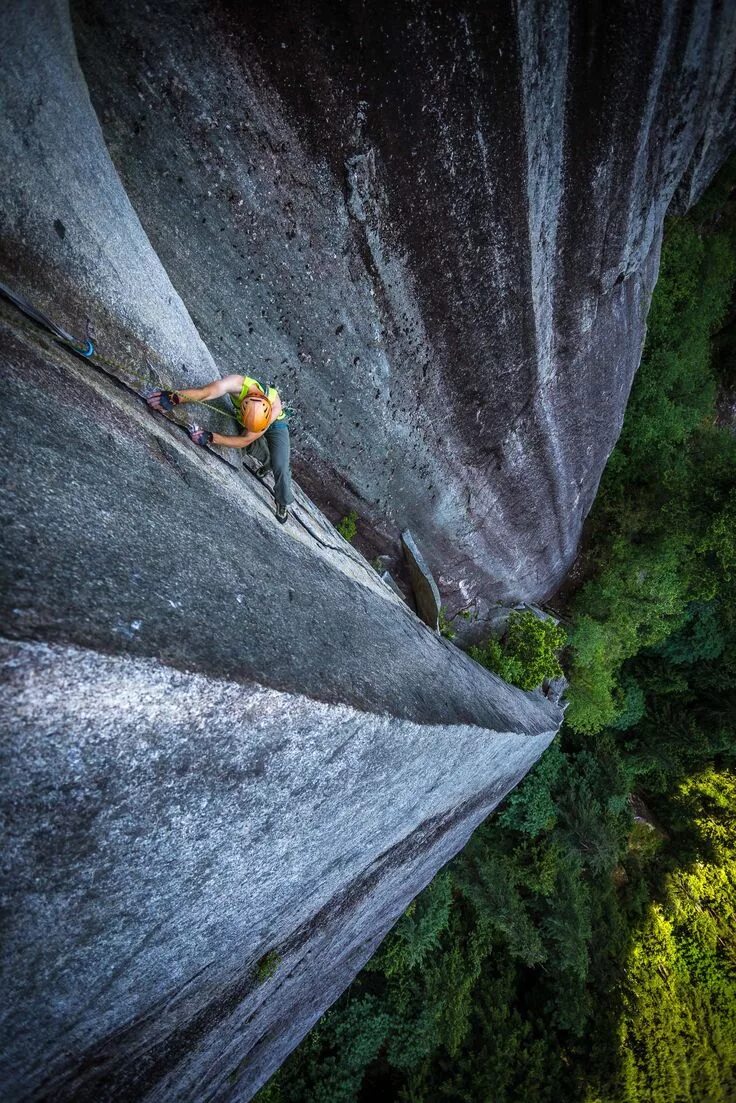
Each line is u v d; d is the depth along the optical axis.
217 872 2.85
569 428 9.55
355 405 6.18
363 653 4.41
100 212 3.08
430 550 9.62
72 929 2.18
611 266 7.21
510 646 11.72
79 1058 2.78
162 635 2.18
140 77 3.16
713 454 13.45
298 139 3.87
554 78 4.43
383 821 4.90
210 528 3.28
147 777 2.12
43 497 2.14
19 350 2.49
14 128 2.36
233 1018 4.22
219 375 4.53
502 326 6.48
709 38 4.96
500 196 5.02
